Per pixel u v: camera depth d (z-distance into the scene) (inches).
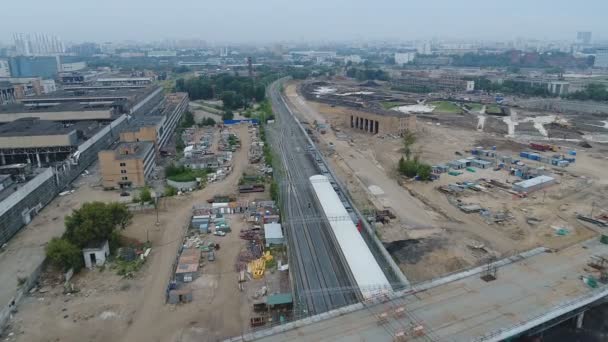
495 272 3302.2
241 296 3533.5
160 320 3255.4
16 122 7623.0
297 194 5866.1
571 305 2869.1
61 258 3794.3
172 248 4370.1
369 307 2888.8
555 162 7239.2
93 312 3341.5
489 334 2578.7
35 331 3127.5
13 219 4660.4
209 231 4729.3
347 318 2770.7
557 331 3122.5
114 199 5733.3
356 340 2554.1
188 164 7042.3
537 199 5664.4
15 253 4264.3
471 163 7204.7
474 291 3056.1
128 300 3499.0
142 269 3966.5
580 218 5022.1
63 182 6146.7
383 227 4815.5
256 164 7322.8
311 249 4271.7
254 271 3853.3
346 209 5064.0
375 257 4047.7
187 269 3875.5
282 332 2647.6
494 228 4793.3
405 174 6717.5
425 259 4111.7
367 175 6771.7
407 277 3769.7
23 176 5255.9
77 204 5575.8
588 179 6486.2
